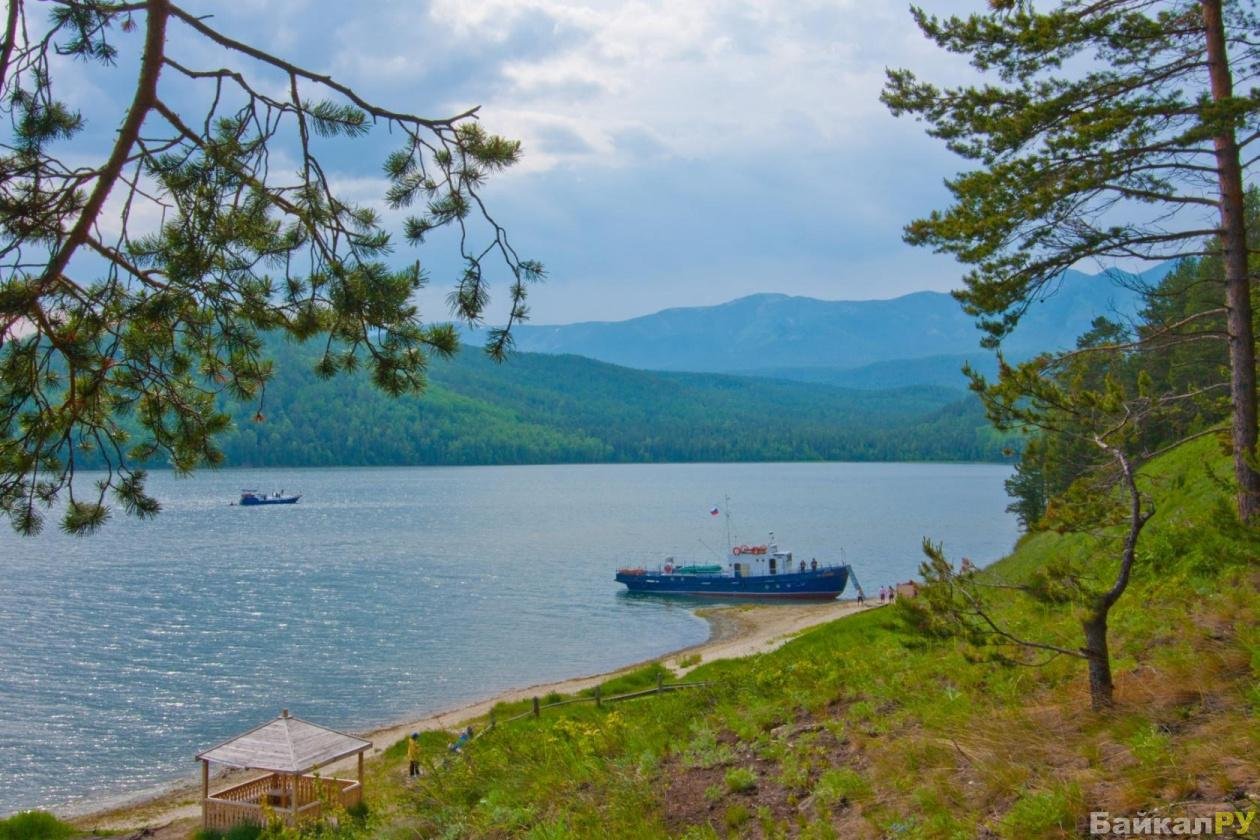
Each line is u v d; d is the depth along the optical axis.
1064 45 15.34
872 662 13.98
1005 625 12.75
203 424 7.65
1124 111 14.23
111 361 6.79
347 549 98.62
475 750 14.69
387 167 7.22
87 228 5.98
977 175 15.51
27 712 37.03
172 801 27.53
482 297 7.03
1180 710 7.79
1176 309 36.97
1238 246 14.59
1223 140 14.46
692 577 70.25
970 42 15.95
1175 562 13.89
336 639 52.38
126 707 38.00
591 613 62.91
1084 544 19.94
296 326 7.11
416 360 7.11
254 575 77.81
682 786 9.88
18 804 27.36
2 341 5.97
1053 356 15.79
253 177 6.81
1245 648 8.56
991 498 180.12
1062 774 7.20
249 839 20.30
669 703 15.29
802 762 9.67
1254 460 11.89
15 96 6.48
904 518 136.50
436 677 43.72
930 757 8.49
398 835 11.83
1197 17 14.95
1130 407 13.51
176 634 52.91
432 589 71.94
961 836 6.75
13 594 66.00
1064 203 15.08
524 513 147.62
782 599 69.06
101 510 7.30
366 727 35.41
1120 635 11.13
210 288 6.86
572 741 13.61
